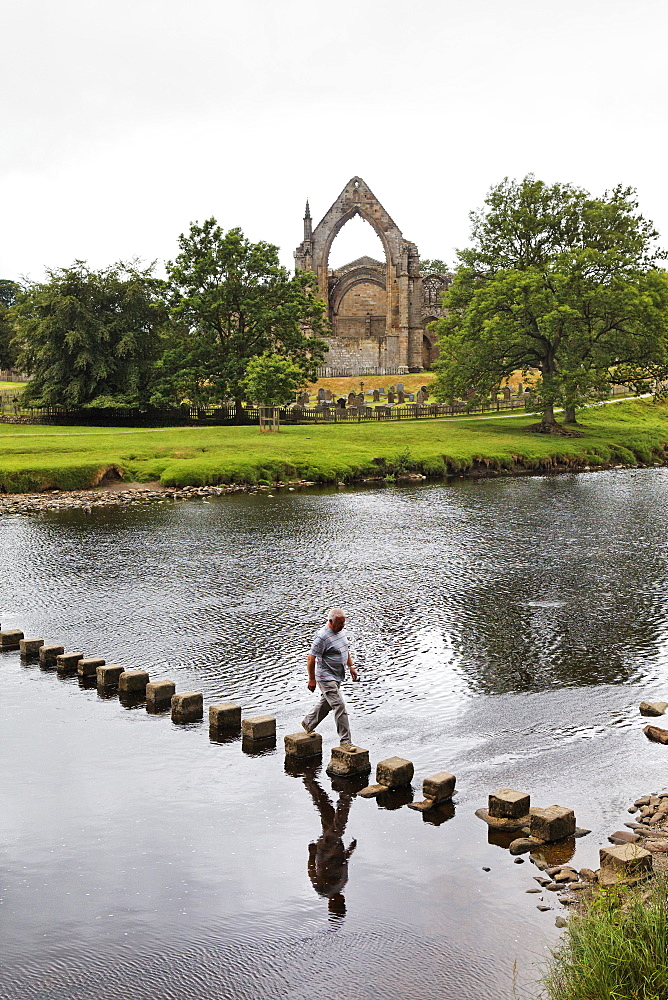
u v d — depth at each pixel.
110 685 15.43
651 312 60.44
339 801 11.08
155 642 18.08
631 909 7.46
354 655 17.34
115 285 73.12
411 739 13.22
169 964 7.79
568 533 31.91
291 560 26.80
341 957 7.83
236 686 15.40
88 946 8.06
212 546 29.27
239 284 67.25
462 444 59.72
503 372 68.50
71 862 9.54
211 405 76.94
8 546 29.30
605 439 66.06
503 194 70.81
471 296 71.62
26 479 42.94
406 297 114.06
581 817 10.57
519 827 10.32
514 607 21.00
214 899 8.80
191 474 46.00
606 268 64.56
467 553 27.94
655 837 9.87
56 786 11.45
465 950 7.88
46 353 69.81
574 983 6.68
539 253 70.19
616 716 14.14
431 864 9.44
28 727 13.52
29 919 8.49
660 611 20.58
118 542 30.06
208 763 12.23
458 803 11.03
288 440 57.50
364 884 9.04
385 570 25.27
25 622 19.70
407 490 45.91
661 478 52.78
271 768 12.09
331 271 123.25
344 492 44.88
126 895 8.89
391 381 105.62
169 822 10.47
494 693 15.23
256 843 9.95
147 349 73.44
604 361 64.62
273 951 7.93
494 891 8.85
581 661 16.95
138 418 69.94
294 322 67.50
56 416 70.69
